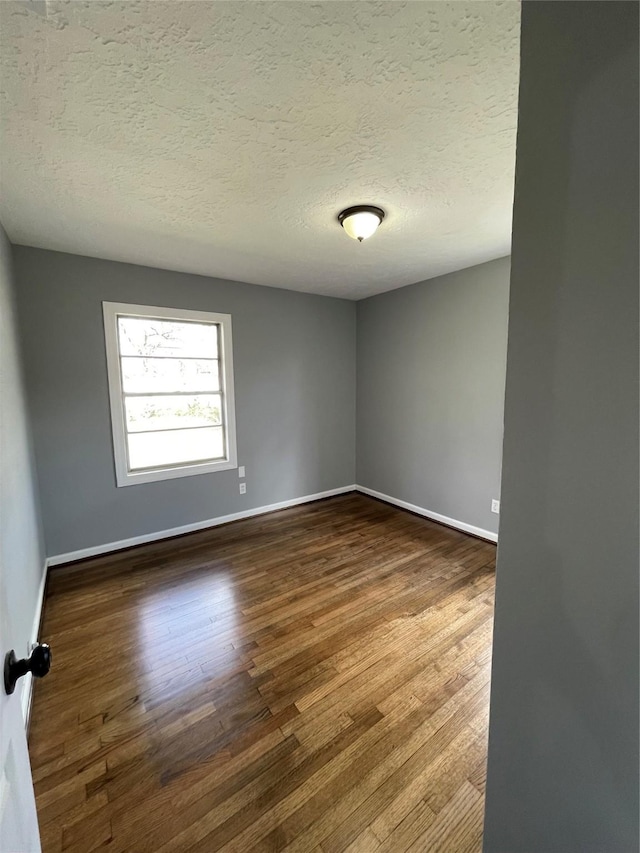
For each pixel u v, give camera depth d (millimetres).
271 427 3908
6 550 1440
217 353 3561
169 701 1604
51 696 1632
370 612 2230
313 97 1266
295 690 1663
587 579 636
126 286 2973
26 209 2025
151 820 1169
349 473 4645
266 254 2801
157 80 1178
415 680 1723
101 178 1735
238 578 2625
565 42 598
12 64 1104
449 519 3590
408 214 2152
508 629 768
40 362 2670
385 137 1480
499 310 3062
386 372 4125
